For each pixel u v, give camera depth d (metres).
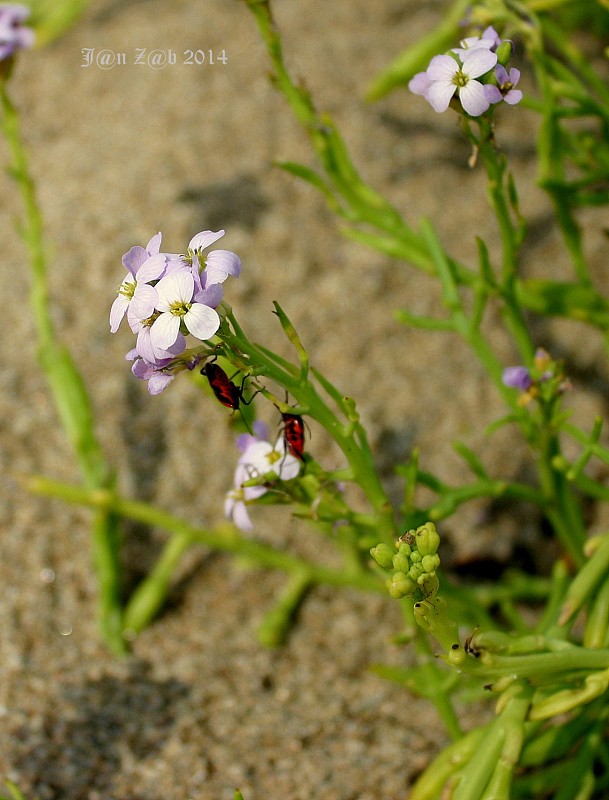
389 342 0.49
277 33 0.40
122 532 0.46
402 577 0.31
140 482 0.47
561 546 0.47
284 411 0.33
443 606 0.32
